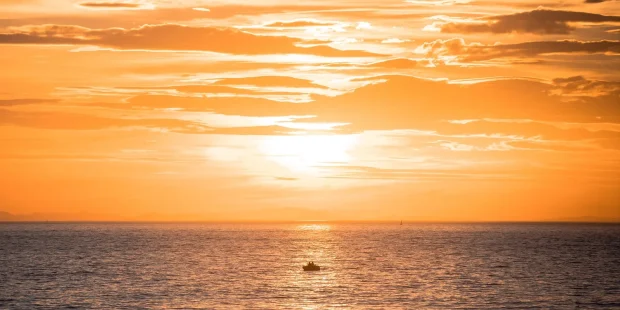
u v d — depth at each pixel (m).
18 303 95.19
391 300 97.81
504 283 118.44
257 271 138.12
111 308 91.00
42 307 91.88
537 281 121.75
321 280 121.75
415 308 91.12
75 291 107.31
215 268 145.00
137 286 113.31
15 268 145.75
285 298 99.31
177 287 111.75
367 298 99.62
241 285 114.19
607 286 114.81
